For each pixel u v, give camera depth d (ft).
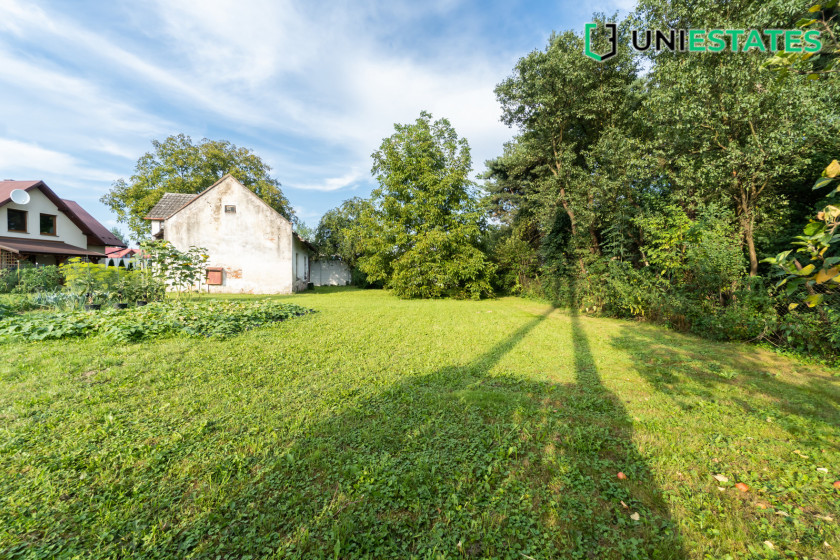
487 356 19.61
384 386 14.43
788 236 28.40
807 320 19.81
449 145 64.28
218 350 18.98
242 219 65.10
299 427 10.72
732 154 24.18
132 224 105.70
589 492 8.04
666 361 18.99
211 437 10.02
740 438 10.52
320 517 7.12
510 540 6.67
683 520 7.17
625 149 34.45
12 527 6.62
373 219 62.23
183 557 6.15
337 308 40.24
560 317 36.22
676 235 27.96
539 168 52.44
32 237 67.10
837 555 6.36
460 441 10.10
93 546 6.33
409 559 6.21
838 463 9.23
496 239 79.36
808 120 21.94
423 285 58.23
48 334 20.74
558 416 11.90
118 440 9.69
